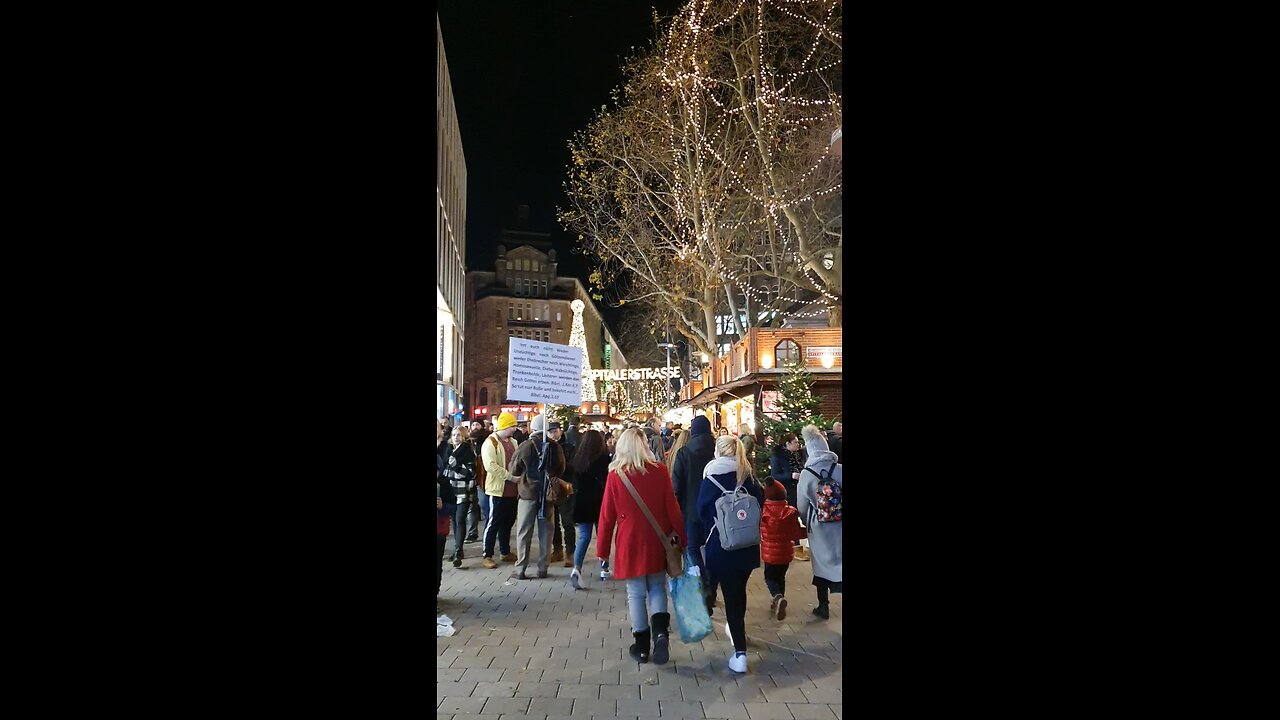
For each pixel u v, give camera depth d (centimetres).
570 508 950
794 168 1703
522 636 587
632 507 515
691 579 524
